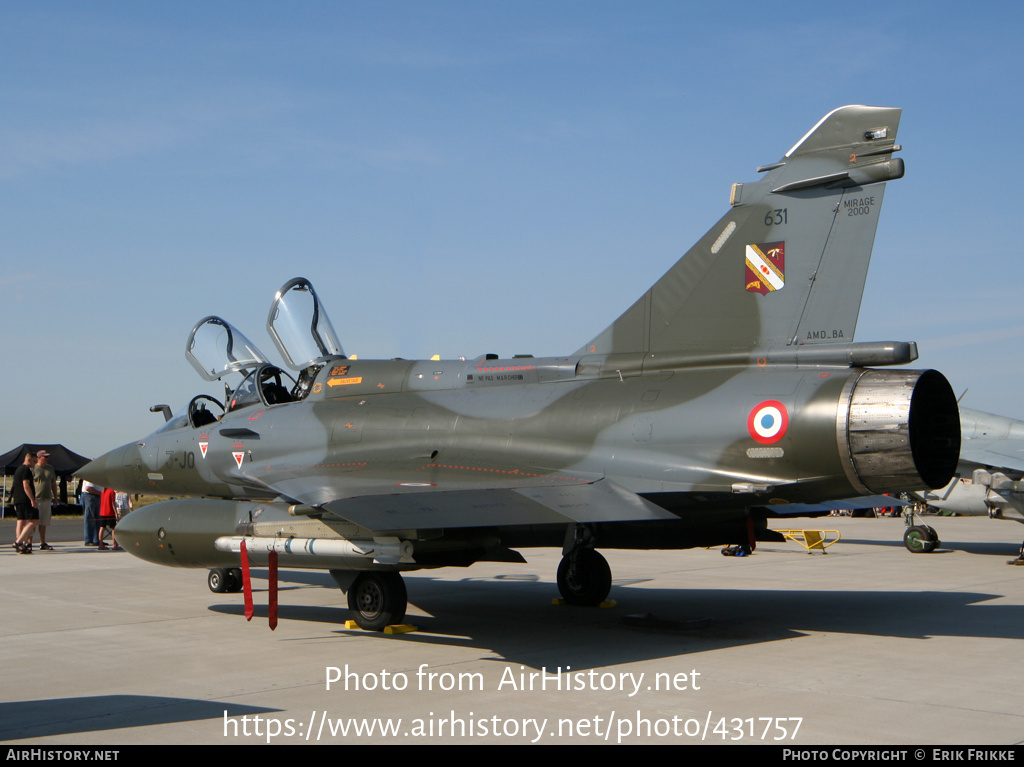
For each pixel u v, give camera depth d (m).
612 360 8.27
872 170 7.25
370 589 8.08
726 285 7.80
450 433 8.64
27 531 16.44
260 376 11.07
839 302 7.30
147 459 11.58
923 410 7.06
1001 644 7.22
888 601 9.80
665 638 7.60
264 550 8.29
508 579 12.35
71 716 5.19
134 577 12.64
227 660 6.85
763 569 13.33
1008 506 15.34
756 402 7.08
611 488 7.16
